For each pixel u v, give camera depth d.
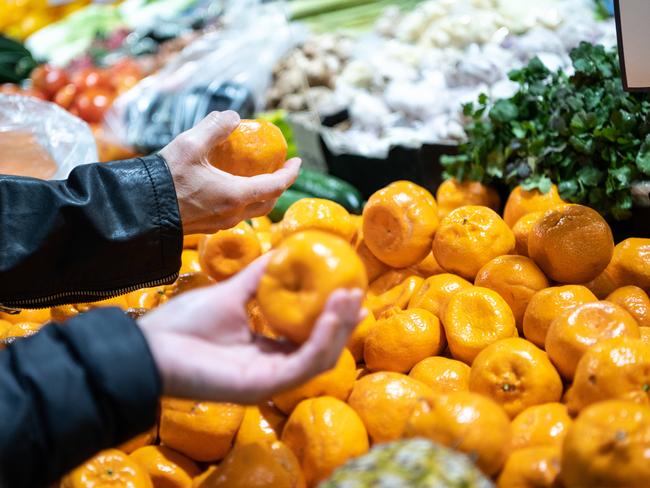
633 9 1.56
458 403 1.08
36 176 2.13
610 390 1.17
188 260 1.96
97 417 0.94
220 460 1.41
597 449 0.98
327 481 0.91
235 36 3.79
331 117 3.22
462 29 3.22
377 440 1.31
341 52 3.57
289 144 3.04
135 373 0.94
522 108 2.02
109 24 5.00
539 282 1.58
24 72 4.21
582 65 1.96
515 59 3.00
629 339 1.22
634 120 1.79
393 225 1.81
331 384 1.37
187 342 0.98
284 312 0.97
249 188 1.55
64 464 0.95
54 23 5.27
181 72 3.52
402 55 3.34
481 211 1.73
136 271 1.56
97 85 3.83
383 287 1.87
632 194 1.81
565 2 3.27
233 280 1.03
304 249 0.97
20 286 1.51
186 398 0.98
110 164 1.54
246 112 3.32
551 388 1.31
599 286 1.65
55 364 0.95
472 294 1.52
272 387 0.95
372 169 2.79
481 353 1.38
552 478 1.06
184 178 1.52
